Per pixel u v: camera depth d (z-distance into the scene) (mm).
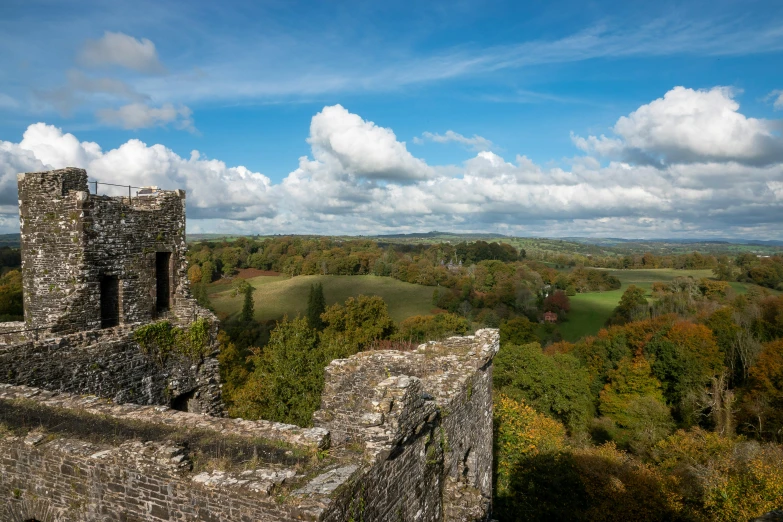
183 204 16078
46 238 13453
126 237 14227
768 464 26438
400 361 16594
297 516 6125
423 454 10422
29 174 13570
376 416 8477
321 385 28062
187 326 15555
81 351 12281
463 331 62781
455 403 13570
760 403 40844
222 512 6555
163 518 6996
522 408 35062
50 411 9336
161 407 9500
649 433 41750
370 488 7637
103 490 7438
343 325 58750
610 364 55906
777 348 43625
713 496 24453
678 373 49188
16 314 44781
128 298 14344
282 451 7801
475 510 12000
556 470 24641
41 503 8008
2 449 8281
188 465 7051
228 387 39781
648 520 23625
